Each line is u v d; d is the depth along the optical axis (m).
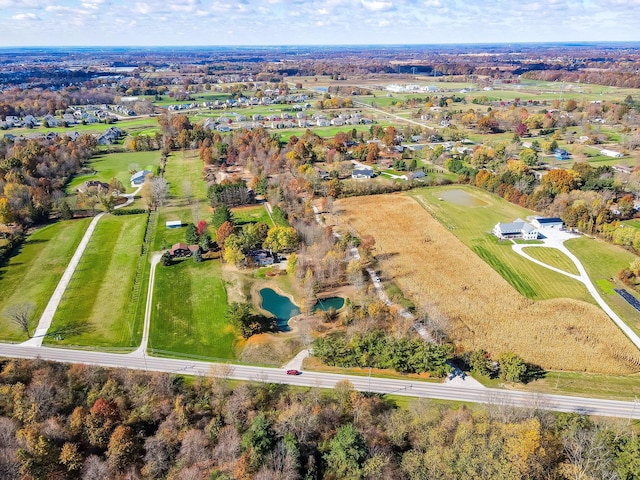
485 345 106.62
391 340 100.75
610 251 149.12
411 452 73.81
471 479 66.62
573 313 118.31
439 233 165.00
